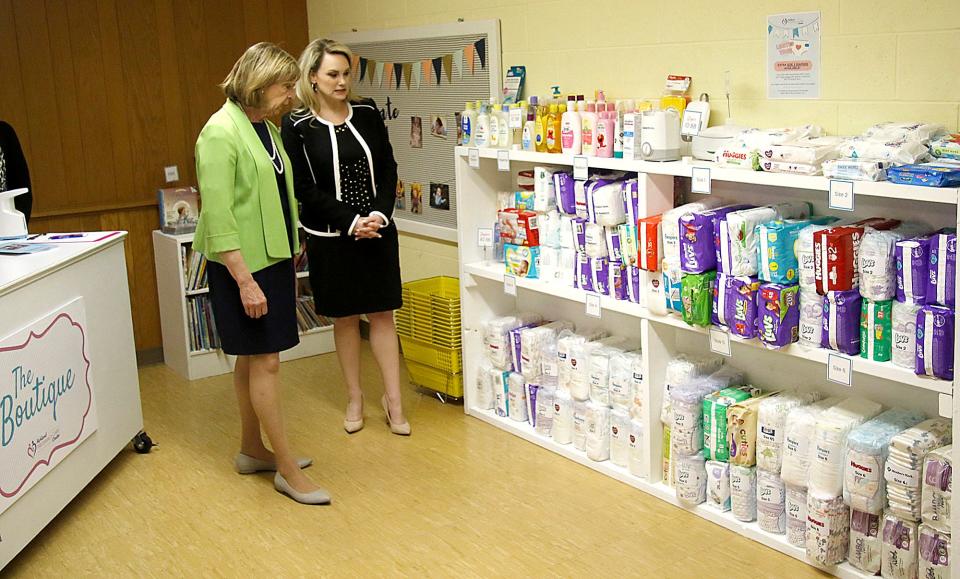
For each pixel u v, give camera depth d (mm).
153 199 5242
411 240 5152
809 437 2828
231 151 3209
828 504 2771
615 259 3402
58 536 3326
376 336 4066
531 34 4078
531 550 3068
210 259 3352
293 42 5672
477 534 3189
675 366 3324
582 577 2895
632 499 3398
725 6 3252
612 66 3717
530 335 3895
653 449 3400
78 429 3438
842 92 2977
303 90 3781
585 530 3184
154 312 5344
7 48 4762
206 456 3988
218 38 5391
